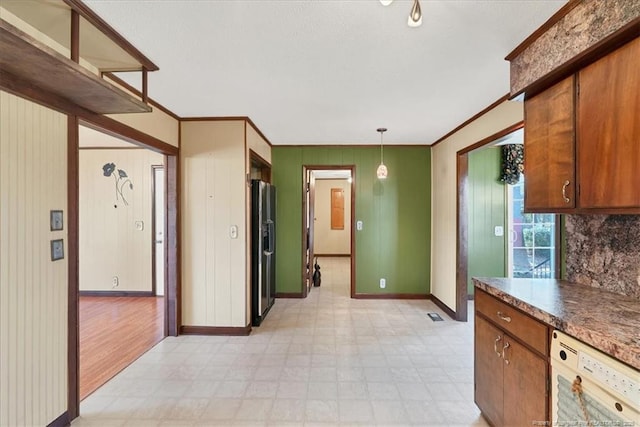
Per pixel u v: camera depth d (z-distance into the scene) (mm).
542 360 1488
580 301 1615
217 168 3488
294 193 5039
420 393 2373
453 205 4102
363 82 2521
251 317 3740
